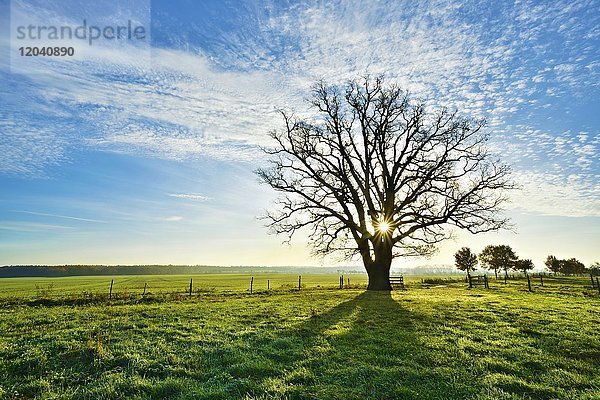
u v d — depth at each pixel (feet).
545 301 82.17
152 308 72.49
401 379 28.50
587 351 36.94
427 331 46.11
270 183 114.11
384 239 112.78
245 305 76.54
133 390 26.12
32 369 31.17
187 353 35.45
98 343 37.29
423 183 107.55
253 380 28.37
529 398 25.34
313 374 29.40
